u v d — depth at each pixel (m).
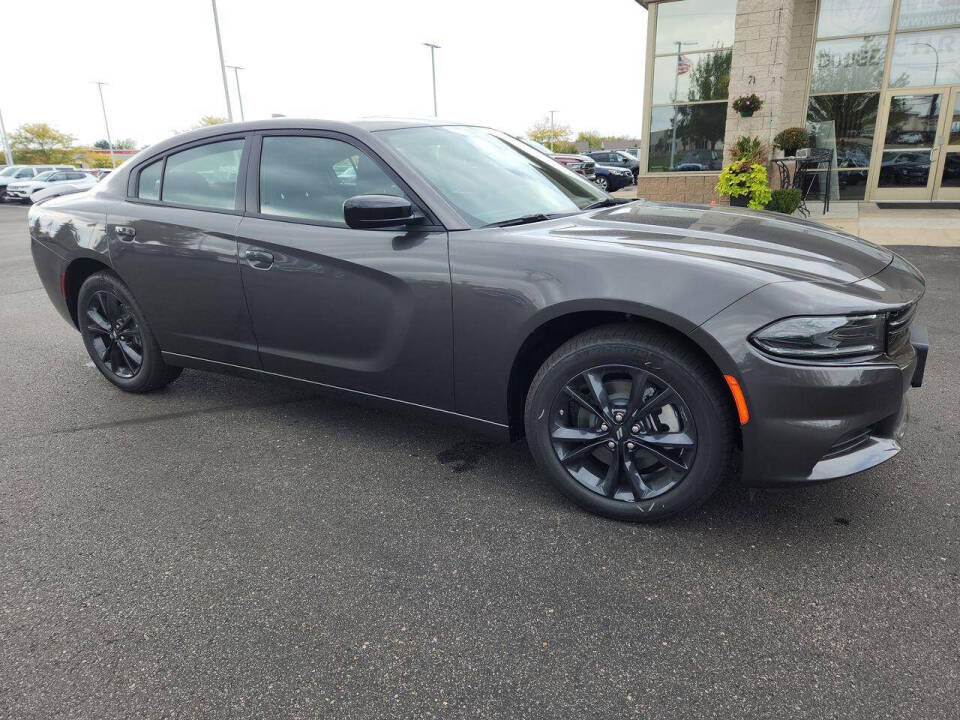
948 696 1.60
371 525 2.45
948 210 11.62
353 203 2.39
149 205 3.34
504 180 2.90
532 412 2.45
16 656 1.84
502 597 2.03
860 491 2.56
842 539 2.26
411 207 2.48
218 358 3.32
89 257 3.55
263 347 3.10
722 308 2.01
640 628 1.88
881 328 2.04
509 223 2.61
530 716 1.59
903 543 2.22
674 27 12.71
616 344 2.21
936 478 2.64
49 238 3.74
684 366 2.11
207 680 1.74
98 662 1.81
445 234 2.52
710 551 2.22
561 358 2.34
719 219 2.73
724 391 2.11
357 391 2.90
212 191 3.15
